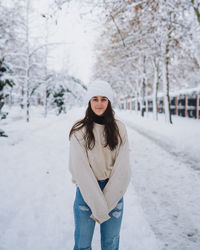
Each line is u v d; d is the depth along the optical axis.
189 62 12.03
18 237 2.03
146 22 6.48
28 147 5.78
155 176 3.71
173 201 2.75
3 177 3.52
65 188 3.15
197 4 5.57
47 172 3.83
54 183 3.33
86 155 1.21
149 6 5.38
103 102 1.23
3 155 4.85
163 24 6.09
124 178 1.23
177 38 7.25
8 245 1.91
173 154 5.18
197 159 4.64
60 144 6.36
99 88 1.21
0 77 6.62
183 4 5.68
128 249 1.85
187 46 8.12
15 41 10.65
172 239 1.98
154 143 6.59
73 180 1.35
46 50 14.86
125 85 24.30
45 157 4.84
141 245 1.90
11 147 5.67
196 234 2.06
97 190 1.18
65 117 17.42
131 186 3.27
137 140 7.21
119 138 1.25
